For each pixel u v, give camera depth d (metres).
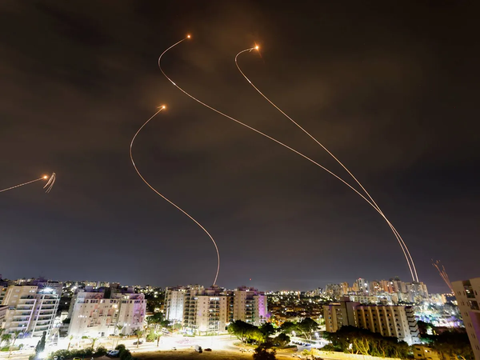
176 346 117.31
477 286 57.81
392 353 97.81
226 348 113.50
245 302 181.75
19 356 93.31
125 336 136.88
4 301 116.81
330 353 103.56
